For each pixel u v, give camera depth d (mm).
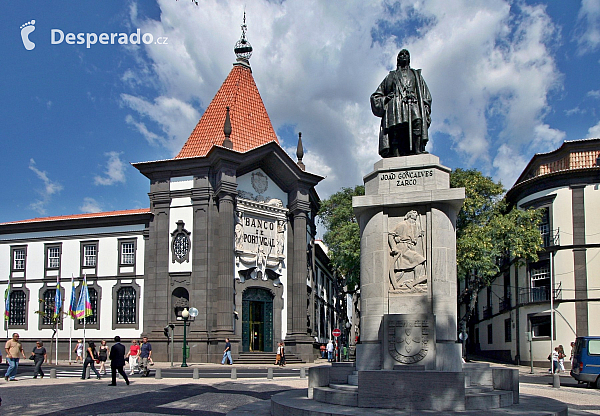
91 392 20031
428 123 16562
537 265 44969
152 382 24484
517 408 12742
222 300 42250
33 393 19750
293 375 30438
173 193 44812
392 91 16594
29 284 49500
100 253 47719
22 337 48969
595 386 25938
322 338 64250
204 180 44031
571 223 42688
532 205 45281
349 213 48438
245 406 15227
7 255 50406
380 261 15125
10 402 17281
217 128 48188
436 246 14805
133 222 47000
